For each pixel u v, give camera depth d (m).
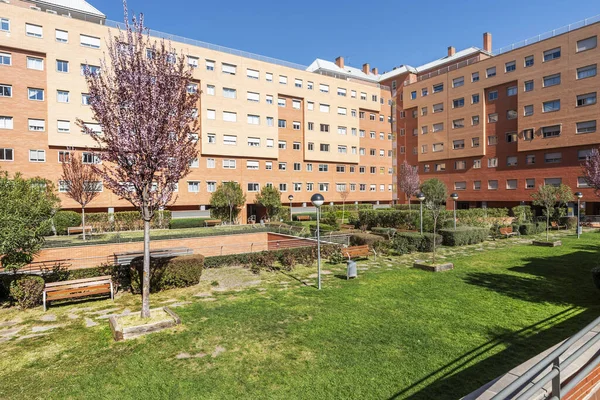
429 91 46.84
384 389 4.87
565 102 33.00
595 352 3.70
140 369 5.50
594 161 25.42
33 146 26.48
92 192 20.00
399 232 18.81
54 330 7.32
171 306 8.84
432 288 10.13
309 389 4.90
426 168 47.78
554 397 2.45
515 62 37.06
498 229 22.16
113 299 9.64
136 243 16.75
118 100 6.91
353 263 11.59
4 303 9.36
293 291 10.11
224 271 13.12
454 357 5.79
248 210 39.09
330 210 42.06
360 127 48.25
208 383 5.07
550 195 25.05
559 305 8.40
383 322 7.43
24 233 8.45
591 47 31.33
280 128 40.66
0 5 25.25
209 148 34.38
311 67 54.09
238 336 6.76
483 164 40.88
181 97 7.54
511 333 6.76
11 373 5.42
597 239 20.58
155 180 7.52
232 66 36.22
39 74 26.75
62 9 30.81
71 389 4.96
